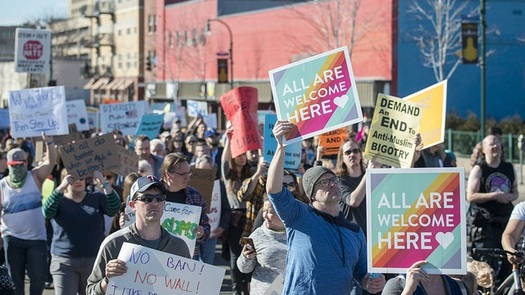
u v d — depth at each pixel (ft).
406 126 28.58
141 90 282.77
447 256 18.33
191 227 27.17
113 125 72.69
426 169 18.51
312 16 173.17
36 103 43.24
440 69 146.30
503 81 157.17
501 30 156.87
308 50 175.94
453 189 18.39
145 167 38.52
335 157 40.98
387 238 18.57
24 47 91.71
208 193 35.09
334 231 20.54
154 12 276.41
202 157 36.52
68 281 30.66
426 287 18.99
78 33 334.24
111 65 302.04
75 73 314.76
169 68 253.24
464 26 98.07
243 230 37.01
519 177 107.14
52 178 41.86
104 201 31.30
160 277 20.27
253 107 39.24
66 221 30.63
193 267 20.42
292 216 20.53
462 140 129.70
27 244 34.32
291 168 35.45
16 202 34.14
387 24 153.48
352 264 20.68
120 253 20.30
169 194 29.12
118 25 297.94
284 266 25.81
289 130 21.09
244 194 34.63
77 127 74.13
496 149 34.12
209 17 226.99
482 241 34.35
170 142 62.39
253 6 228.22
